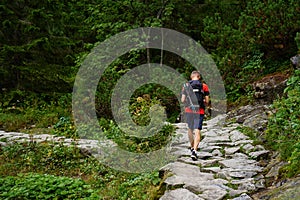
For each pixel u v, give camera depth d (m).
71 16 19.33
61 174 9.23
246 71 14.54
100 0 17.75
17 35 17.80
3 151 10.53
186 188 6.39
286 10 12.89
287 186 5.64
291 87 7.85
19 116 15.34
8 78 17.34
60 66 17.89
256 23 13.44
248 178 6.87
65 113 15.41
